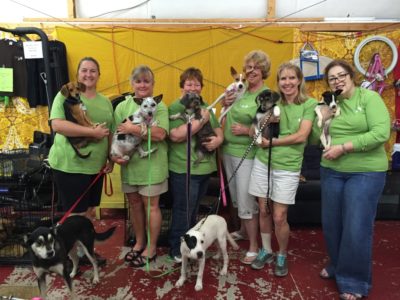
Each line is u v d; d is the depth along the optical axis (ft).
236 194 9.37
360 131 7.23
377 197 7.30
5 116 13.91
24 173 9.70
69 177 8.22
